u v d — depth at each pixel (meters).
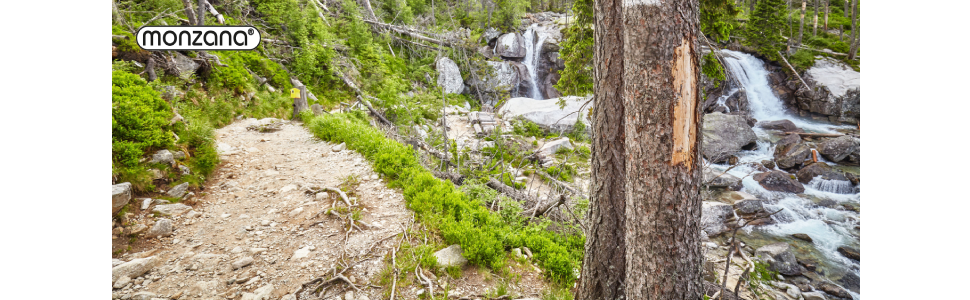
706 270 6.40
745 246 9.27
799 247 9.34
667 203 2.94
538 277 5.01
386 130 13.72
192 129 8.26
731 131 16.47
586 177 13.09
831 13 36.56
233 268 4.64
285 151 9.52
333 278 4.35
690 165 2.94
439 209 6.13
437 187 6.87
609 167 3.90
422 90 23.92
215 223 5.80
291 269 4.64
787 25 28.59
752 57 25.67
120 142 6.30
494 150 14.00
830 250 9.22
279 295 4.17
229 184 7.21
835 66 24.22
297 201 6.59
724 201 11.52
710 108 22.42
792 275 8.15
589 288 4.20
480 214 6.20
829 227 10.45
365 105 16.64
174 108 9.56
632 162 3.05
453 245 5.13
